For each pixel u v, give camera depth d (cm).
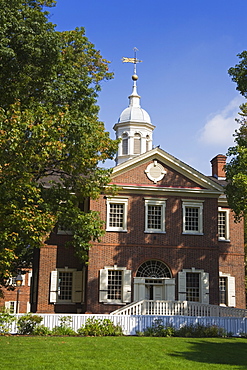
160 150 3647
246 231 4562
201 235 3619
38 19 2594
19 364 1702
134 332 2789
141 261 3506
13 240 2431
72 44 3036
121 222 3547
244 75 3206
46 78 2697
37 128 2372
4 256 2347
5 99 2666
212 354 2084
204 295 3525
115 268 3456
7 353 1892
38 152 2467
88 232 2745
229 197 3188
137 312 3222
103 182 2797
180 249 3572
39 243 2517
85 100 2802
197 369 1755
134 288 3456
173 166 3666
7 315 2628
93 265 3438
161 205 3609
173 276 3516
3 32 2455
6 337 2369
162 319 2838
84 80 2855
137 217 3559
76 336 2545
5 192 2355
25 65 2602
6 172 2369
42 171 2788
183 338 2562
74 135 2573
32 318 2620
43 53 2602
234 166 3127
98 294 3412
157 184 3619
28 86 2714
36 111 2553
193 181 3675
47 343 2158
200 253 3591
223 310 3209
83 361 1794
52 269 3600
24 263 4578
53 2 2834
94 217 2891
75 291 3588
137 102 5566
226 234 3891
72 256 3647
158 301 3250
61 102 2762
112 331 2661
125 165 3594
